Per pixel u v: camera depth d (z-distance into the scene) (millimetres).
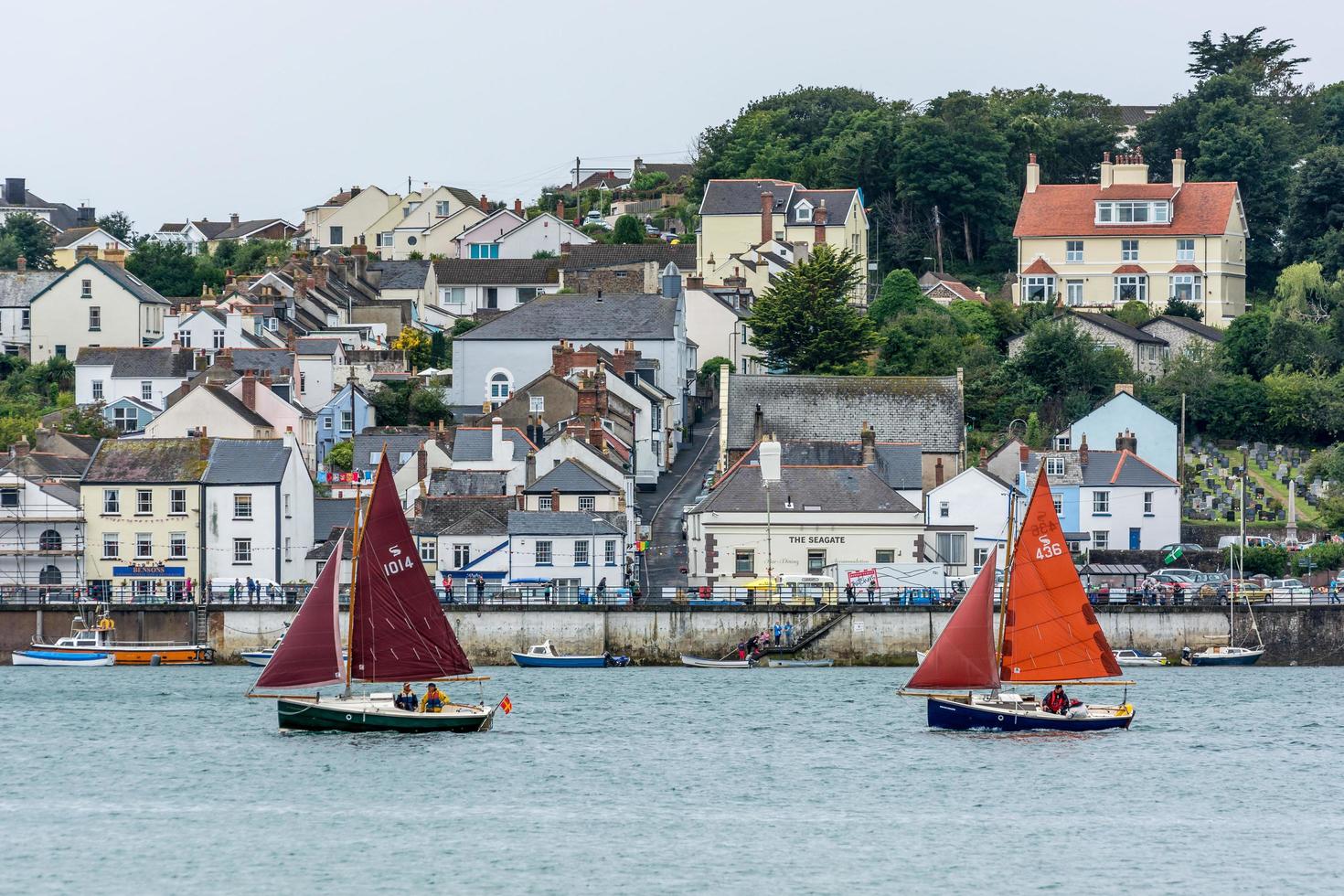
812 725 164500
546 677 190000
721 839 126000
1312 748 156625
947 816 132375
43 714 169500
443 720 159375
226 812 132875
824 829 128625
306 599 158250
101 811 133125
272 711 171125
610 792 138875
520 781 142500
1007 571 159250
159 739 158250
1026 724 161125
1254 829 130000
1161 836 128125
